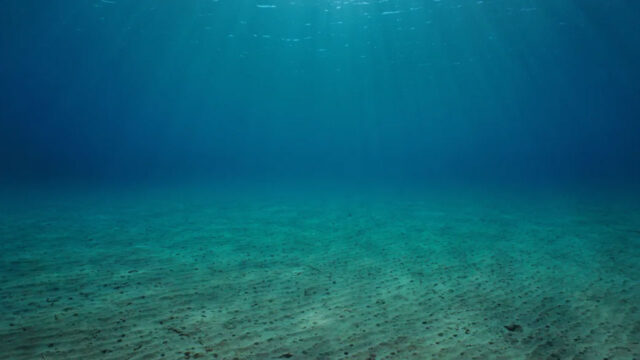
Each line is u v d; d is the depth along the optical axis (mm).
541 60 35500
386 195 21516
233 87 61719
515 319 4328
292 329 3992
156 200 17250
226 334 3834
